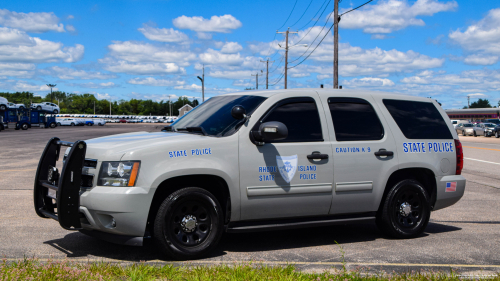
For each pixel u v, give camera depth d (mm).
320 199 5156
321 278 3822
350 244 5414
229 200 4789
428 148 5883
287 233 5945
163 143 4547
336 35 24844
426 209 5809
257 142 4859
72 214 4367
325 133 5250
